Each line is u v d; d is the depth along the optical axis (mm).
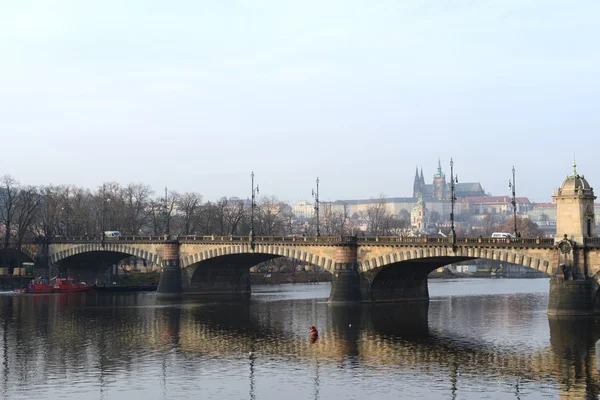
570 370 104312
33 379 101688
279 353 118812
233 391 95188
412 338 132250
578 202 149375
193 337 134625
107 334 138125
